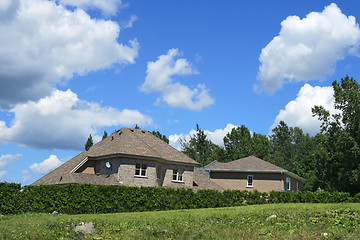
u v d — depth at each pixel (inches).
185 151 3449.8
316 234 592.1
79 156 1707.7
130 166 1518.2
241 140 3435.0
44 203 1165.1
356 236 564.7
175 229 695.7
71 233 682.2
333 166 2276.1
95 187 1227.2
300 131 4493.1
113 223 776.9
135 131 1797.5
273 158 3988.7
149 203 1306.6
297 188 2311.8
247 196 1537.9
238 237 613.9
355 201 1492.4
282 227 649.0
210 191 1465.3
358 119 2070.6
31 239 636.7
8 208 1109.7
